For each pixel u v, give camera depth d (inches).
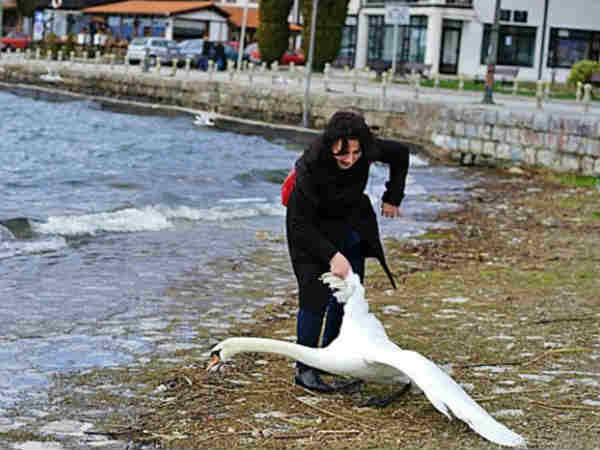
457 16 2659.9
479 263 496.1
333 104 1395.2
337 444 231.0
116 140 1215.6
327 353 248.8
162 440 235.0
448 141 1163.9
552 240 581.3
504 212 721.6
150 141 1214.9
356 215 268.8
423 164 1109.7
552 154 1030.4
